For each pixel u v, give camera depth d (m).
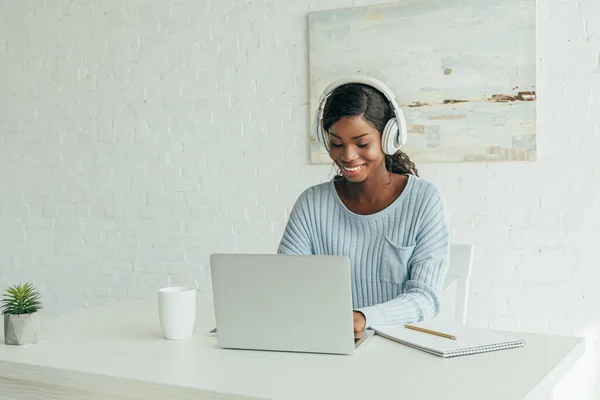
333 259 1.44
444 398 1.17
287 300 1.49
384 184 1.95
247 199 3.46
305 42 3.30
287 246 2.03
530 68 2.84
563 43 2.82
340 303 1.45
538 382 1.25
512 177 2.93
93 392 1.38
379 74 3.12
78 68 3.87
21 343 1.60
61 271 3.96
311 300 1.47
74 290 3.93
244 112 3.46
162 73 3.65
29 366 1.45
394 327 1.66
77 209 3.90
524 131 2.87
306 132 3.31
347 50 3.18
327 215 2.00
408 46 3.05
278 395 1.20
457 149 2.98
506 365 1.37
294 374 1.33
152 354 1.51
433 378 1.29
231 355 1.49
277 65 3.37
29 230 4.04
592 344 2.81
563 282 2.86
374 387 1.24
